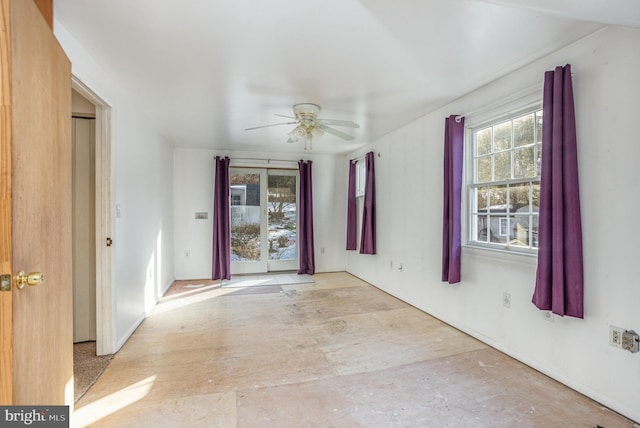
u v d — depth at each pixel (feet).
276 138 15.24
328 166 19.63
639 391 5.65
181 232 17.39
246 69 7.88
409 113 11.57
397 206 13.74
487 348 8.74
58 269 4.85
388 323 10.69
